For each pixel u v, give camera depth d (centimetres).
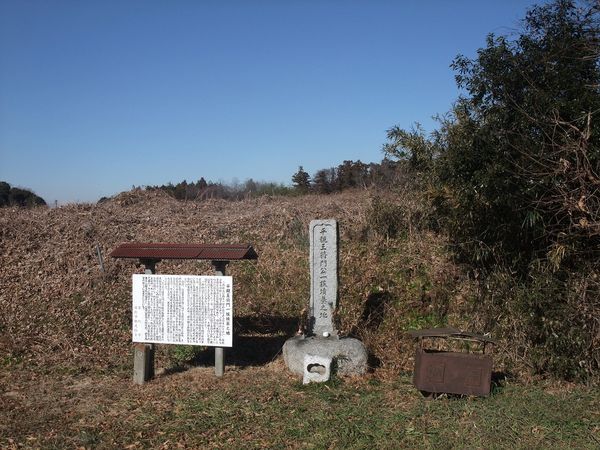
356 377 757
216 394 697
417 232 1116
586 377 729
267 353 883
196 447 547
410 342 876
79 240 1198
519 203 738
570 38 732
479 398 669
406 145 1034
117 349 889
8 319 964
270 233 1234
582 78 735
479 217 823
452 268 973
